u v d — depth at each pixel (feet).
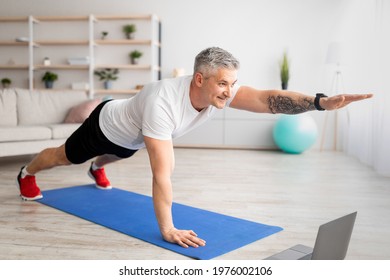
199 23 19.10
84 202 7.89
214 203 7.98
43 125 13.09
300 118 15.87
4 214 7.09
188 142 18.04
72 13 19.86
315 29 18.17
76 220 6.80
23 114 13.98
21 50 20.11
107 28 19.57
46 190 8.92
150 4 19.36
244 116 17.56
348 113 16.35
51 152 7.30
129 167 12.55
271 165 13.14
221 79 5.02
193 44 19.21
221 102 5.22
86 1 19.72
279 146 16.43
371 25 13.70
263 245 5.63
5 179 10.27
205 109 5.73
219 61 4.97
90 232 6.18
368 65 14.03
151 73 18.25
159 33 19.35
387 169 11.39
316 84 18.33
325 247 3.98
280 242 5.77
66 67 19.07
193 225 6.42
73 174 11.02
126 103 6.19
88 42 18.83
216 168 12.41
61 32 19.90
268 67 18.72
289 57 18.48
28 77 20.12
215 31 19.01
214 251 5.32
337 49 16.42
